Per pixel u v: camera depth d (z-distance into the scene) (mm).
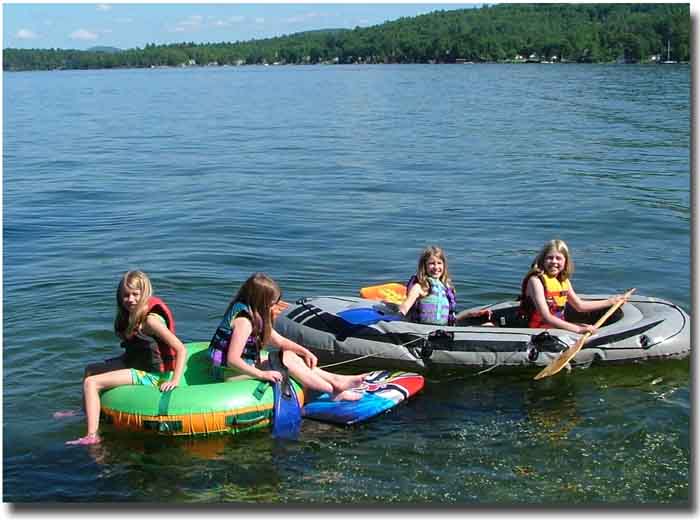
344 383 5738
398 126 24859
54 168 16812
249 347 5543
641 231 10656
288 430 5312
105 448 5043
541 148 18984
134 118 30000
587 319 6938
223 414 5195
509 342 6215
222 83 60531
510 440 5121
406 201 12805
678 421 5332
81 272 8789
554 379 6113
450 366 6270
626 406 5586
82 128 25953
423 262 6562
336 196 13297
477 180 14711
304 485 4629
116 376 5383
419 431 5270
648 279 8547
